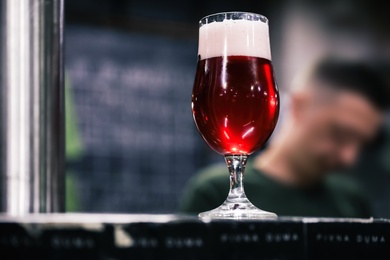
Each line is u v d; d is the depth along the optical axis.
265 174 2.30
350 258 0.59
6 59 0.74
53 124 0.75
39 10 0.75
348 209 2.35
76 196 3.42
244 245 0.55
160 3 3.71
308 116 2.30
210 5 3.80
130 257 0.51
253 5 3.84
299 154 2.29
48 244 0.49
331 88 2.33
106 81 3.56
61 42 0.77
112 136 3.56
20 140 0.74
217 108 0.76
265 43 0.80
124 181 3.57
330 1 3.94
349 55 3.94
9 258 0.48
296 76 3.81
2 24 0.74
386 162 3.84
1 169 0.73
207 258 0.53
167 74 3.72
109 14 3.57
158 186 3.65
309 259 0.57
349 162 2.37
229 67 0.76
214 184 2.23
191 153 3.74
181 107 3.74
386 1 4.03
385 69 3.98
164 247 0.52
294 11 3.86
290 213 2.26
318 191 2.33
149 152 3.64
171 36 3.73
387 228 0.61
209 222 0.53
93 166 3.49
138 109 3.63
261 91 0.77
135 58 3.64
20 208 0.73
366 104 2.35
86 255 0.50
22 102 0.74
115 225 0.51
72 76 3.47
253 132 0.77
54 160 0.75
